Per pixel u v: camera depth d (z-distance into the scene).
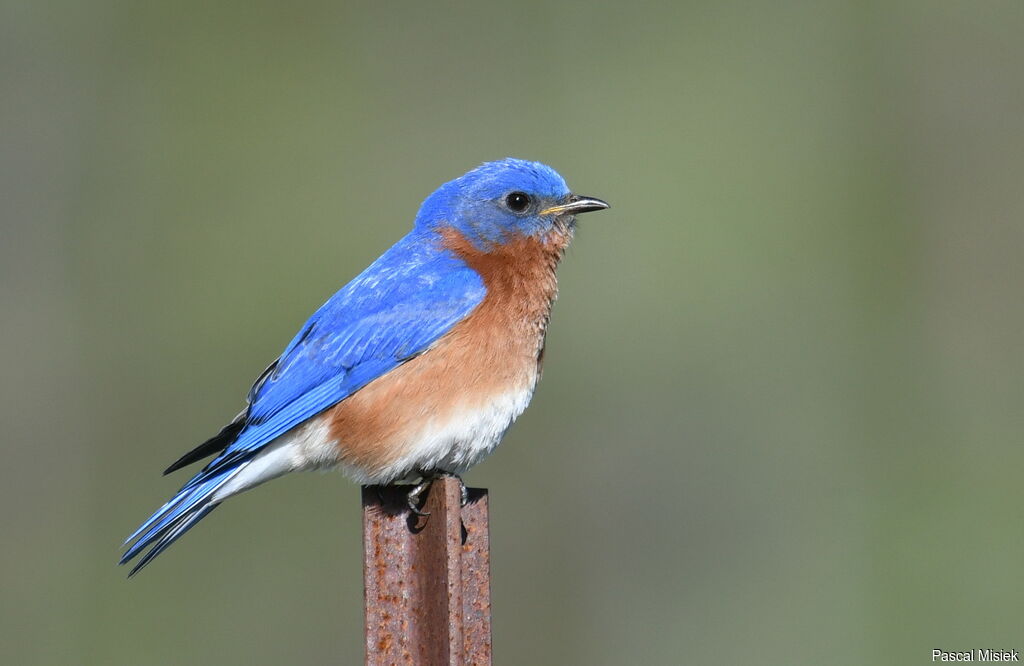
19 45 17.86
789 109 19.00
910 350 17.73
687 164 18.62
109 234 17.52
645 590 16.05
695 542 16.34
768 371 17.25
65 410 16.34
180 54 18.47
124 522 15.93
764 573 16.03
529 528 16.27
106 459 16.27
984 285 18.25
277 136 18.39
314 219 18.05
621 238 17.94
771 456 16.83
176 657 14.77
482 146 18.83
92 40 18.11
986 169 18.67
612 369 17.05
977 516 16.17
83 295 17.08
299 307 17.34
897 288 18.20
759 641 15.59
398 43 19.05
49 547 15.45
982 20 18.91
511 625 15.87
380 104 18.84
